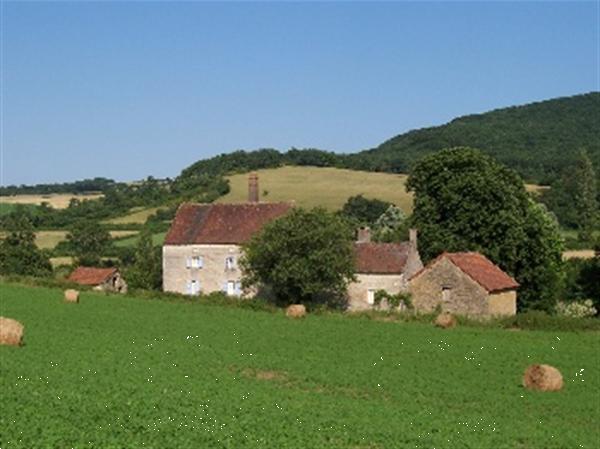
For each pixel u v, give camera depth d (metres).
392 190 135.00
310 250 62.47
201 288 77.38
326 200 129.00
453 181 72.44
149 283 89.19
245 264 65.81
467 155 73.12
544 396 34.44
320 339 47.31
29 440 21.89
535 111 199.62
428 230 73.56
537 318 54.97
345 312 60.47
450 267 63.66
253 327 51.28
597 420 30.81
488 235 71.44
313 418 26.97
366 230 77.50
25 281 71.62
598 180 130.88
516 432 27.33
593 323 54.28
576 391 35.69
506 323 55.50
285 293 63.91
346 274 63.53
